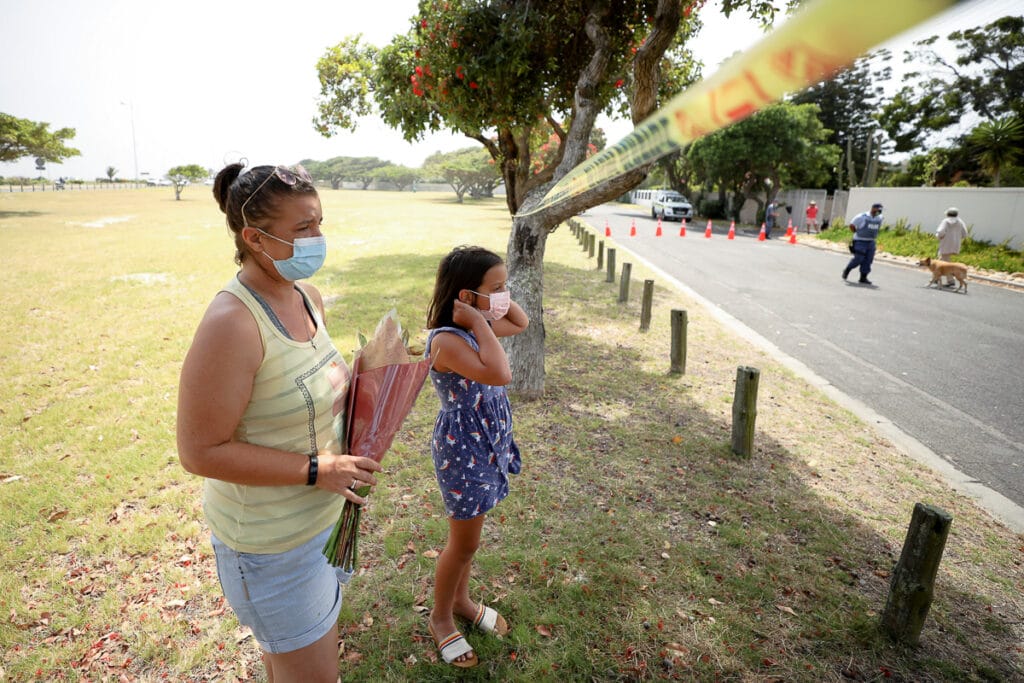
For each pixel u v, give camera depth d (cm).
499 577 316
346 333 747
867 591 314
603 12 530
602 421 512
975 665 270
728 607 299
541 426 500
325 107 1043
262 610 169
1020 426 536
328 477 162
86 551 337
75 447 458
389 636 277
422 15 644
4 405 535
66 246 1609
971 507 400
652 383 608
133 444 462
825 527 368
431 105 688
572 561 329
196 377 148
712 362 685
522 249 534
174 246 1625
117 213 3067
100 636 279
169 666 263
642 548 341
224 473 153
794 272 1417
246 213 151
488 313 235
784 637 281
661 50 401
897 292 1179
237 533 165
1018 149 1878
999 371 685
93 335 748
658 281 1209
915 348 775
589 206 497
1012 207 1620
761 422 526
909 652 275
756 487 413
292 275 158
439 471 242
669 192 3362
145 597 303
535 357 552
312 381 166
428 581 313
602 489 404
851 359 723
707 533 359
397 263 1326
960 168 2531
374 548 340
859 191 2266
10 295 965
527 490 399
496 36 544
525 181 656
